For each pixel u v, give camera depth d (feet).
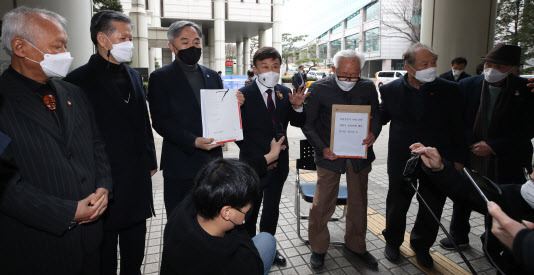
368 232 10.90
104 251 6.63
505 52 7.46
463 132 8.23
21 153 4.39
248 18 101.65
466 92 9.00
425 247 8.76
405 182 8.04
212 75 8.04
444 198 8.43
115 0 41.52
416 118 8.27
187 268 3.71
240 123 7.30
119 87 6.66
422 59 7.67
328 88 8.52
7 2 12.50
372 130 8.62
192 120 7.45
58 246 4.69
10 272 4.49
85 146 5.27
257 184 3.88
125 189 6.61
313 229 8.80
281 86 8.48
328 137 8.66
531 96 7.89
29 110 4.53
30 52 4.54
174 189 7.71
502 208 4.53
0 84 4.46
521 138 8.16
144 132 7.11
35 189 4.34
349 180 8.76
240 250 3.84
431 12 20.79
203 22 104.17
